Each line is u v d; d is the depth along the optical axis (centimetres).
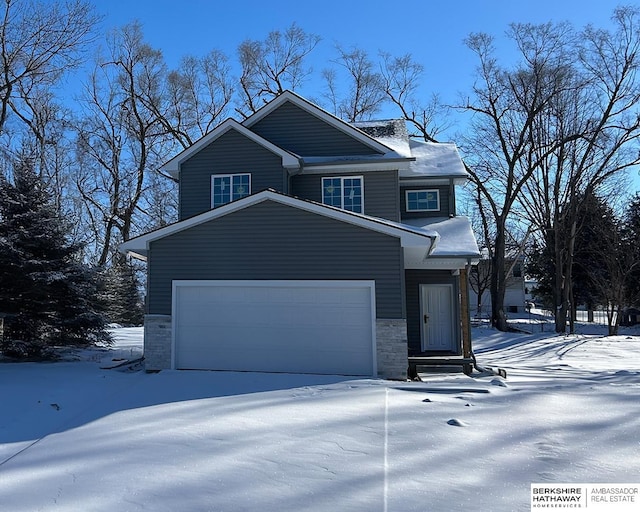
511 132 2630
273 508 376
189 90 3136
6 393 804
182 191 1418
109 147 3033
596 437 535
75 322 1268
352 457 484
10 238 1201
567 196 2603
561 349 1823
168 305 1070
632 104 2355
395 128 1733
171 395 788
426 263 1282
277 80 3206
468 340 1184
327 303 1024
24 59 2056
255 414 650
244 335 1045
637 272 2695
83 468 464
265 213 1052
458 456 483
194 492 406
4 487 422
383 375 987
